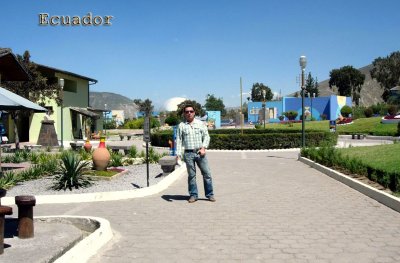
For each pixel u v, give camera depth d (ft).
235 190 32.78
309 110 240.12
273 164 53.42
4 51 41.04
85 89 132.05
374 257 16.35
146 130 32.96
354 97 349.41
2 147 79.87
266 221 22.45
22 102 32.12
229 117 304.91
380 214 23.97
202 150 27.66
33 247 17.12
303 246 17.89
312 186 34.68
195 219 23.08
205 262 16.03
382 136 114.11
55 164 43.88
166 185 35.06
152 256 16.83
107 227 19.93
